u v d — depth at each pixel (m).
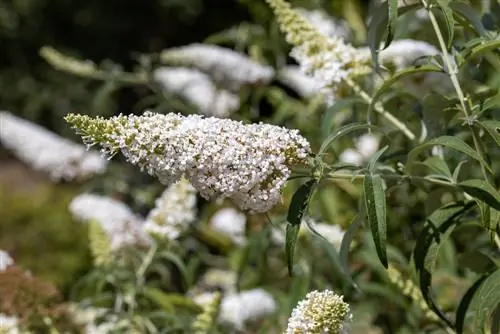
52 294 3.28
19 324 3.23
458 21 2.69
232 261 4.07
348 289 3.56
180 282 4.66
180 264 3.51
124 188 5.21
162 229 3.49
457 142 2.27
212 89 4.68
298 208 2.17
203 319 3.20
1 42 11.29
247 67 4.41
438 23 2.91
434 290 3.39
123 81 4.78
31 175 12.09
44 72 10.81
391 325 3.74
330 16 4.86
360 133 3.20
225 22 9.76
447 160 2.94
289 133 2.13
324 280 3.69
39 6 11.08
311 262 3.58
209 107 4.61
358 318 3.58
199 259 4.09
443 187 2.74
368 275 3.69
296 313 2.05
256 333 3.89
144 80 4.68
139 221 4.10
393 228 3.79
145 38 10.67
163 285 3.82
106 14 10.73
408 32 3.23
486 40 2.47
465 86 2.92
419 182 2.58
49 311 3.27
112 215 3.99
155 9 10.44
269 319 3.61
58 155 5.36
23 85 11.13
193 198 3.54
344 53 2.89
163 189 4.95
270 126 2.14
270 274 4.19
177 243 3.62
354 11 4.61
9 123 5.44
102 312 3.44
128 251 3.82
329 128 2.90
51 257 6.83
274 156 2.08
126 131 2.07
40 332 3.33
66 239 6.89
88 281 3.59
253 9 4.89
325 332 2.01
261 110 5.13
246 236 4.14
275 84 5.64
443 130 2.71
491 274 2.35
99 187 5.18
